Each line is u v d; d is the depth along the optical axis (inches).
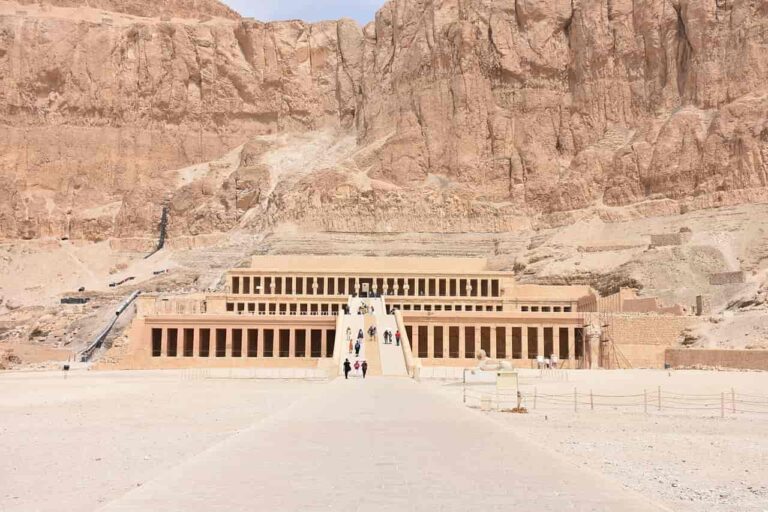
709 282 5349.4
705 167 6712.6
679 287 5388.8
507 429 1314.0
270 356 5157.5
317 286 6181.1
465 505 763.4
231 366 4628.4
